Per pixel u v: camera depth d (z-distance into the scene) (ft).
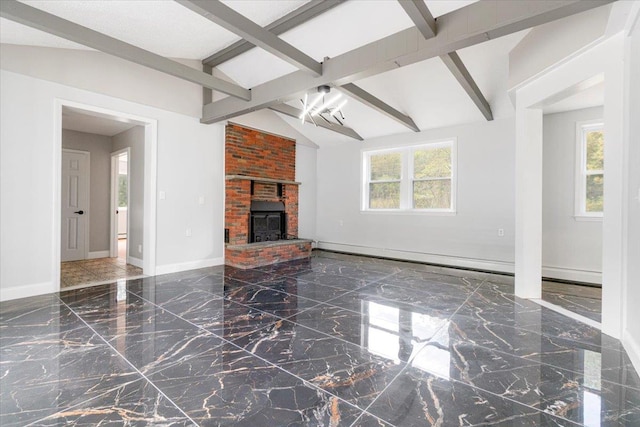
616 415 4.98
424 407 5.15
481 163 16.52
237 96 12.77
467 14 7.76
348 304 10.47
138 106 13.42
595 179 13.89
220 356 6.84
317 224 23.66
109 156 19.70
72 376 5.99
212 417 4.88
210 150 16.26
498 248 15.99
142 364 6.46
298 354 6.96
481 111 14.88
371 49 9.53
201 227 15.97
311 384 5.80
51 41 10.51
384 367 6.42
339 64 10.23
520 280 11.30
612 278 7.85
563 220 14.37
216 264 16.71
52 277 11.38
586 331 8.28
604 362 6.64
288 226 20.86
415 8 7.29
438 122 17.35
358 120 18.94
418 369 6.35
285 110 15.26
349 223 21.84
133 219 16.97
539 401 5.33
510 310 9.93
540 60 9.70
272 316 9.30
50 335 7.82
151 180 14.01
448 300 10.98
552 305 10.43
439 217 17.95
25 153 10.64
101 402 5.23
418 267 16.93
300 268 16.34
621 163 7.52
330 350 7.16
